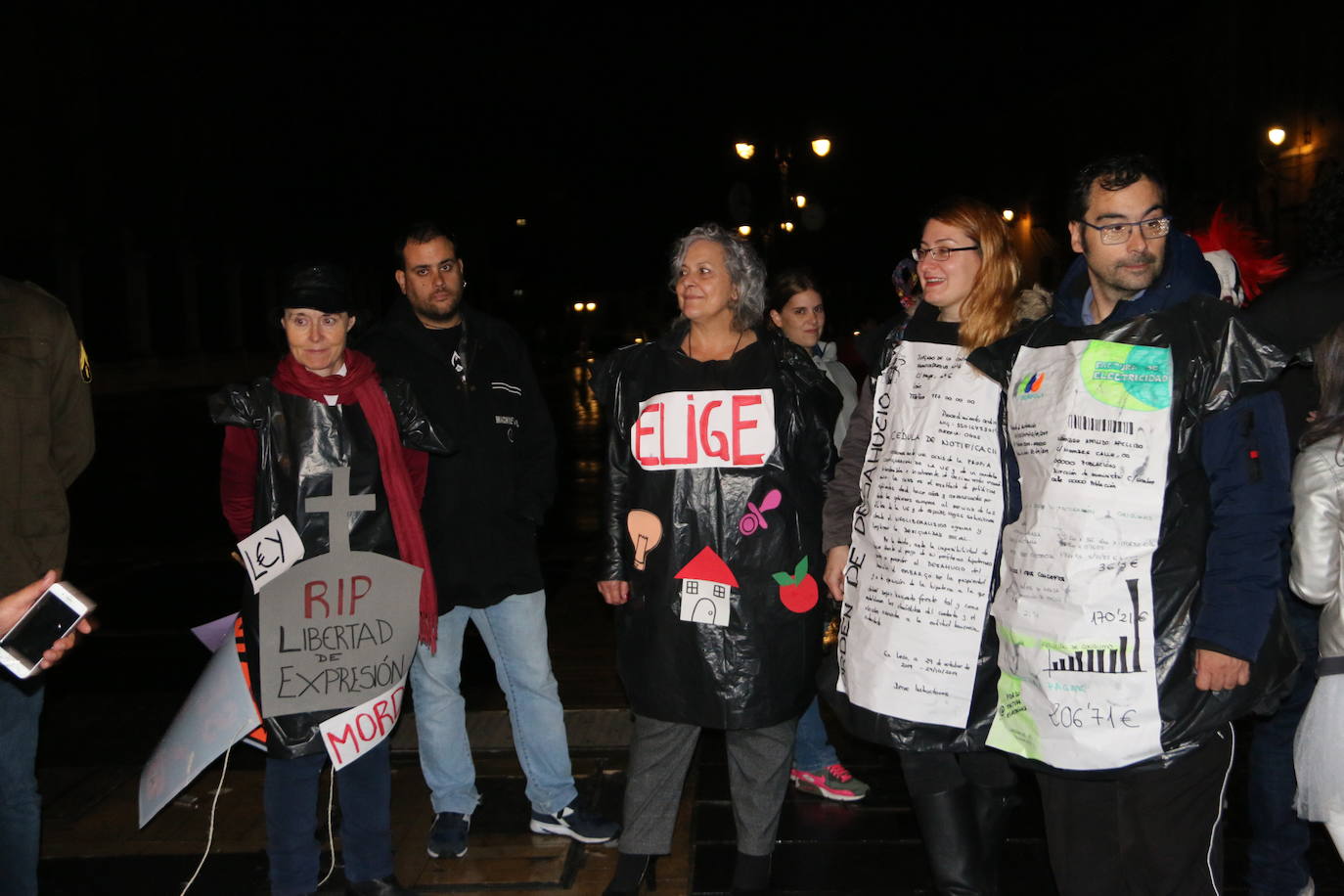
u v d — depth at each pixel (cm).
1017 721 254
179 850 385
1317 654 303
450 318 376
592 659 570
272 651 314
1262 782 313
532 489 384
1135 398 239
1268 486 235
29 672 230
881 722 289
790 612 319
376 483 328
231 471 324
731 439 317
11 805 292
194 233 4394
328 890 357
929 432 288
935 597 283
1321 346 262
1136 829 252
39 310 299
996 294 284
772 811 330
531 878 359
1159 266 245
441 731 374
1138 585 237
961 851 293
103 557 924
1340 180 303
